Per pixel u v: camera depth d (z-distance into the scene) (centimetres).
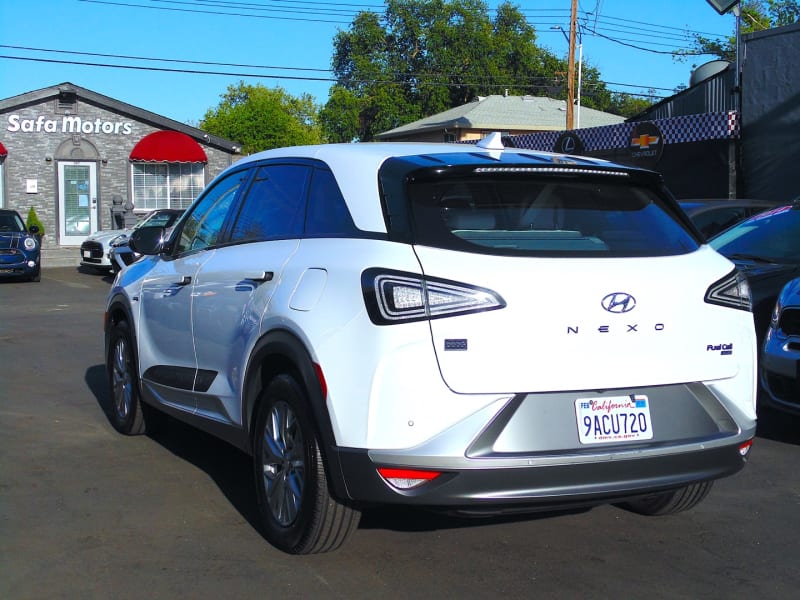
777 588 395
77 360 973
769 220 812
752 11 4331
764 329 677
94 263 2120
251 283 456
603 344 370
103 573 406
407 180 390
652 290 382
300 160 475
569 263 374
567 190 416
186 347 535
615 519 485
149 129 2877
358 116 5738
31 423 691
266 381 443
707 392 395
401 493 357
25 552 431
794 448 632
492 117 4388
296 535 409
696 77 2136
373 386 357
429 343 351
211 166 2962
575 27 3222
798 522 482
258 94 6047
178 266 562
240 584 394
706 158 1762
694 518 488
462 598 381
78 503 505
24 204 2767
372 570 410
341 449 367
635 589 392
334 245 403
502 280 360
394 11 5725
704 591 391
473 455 349
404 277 358
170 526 468
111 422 696
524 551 436
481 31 5703
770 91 1677
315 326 386
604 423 369
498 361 355
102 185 2839
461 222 381
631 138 1903
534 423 359
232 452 615
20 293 1736
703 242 425
